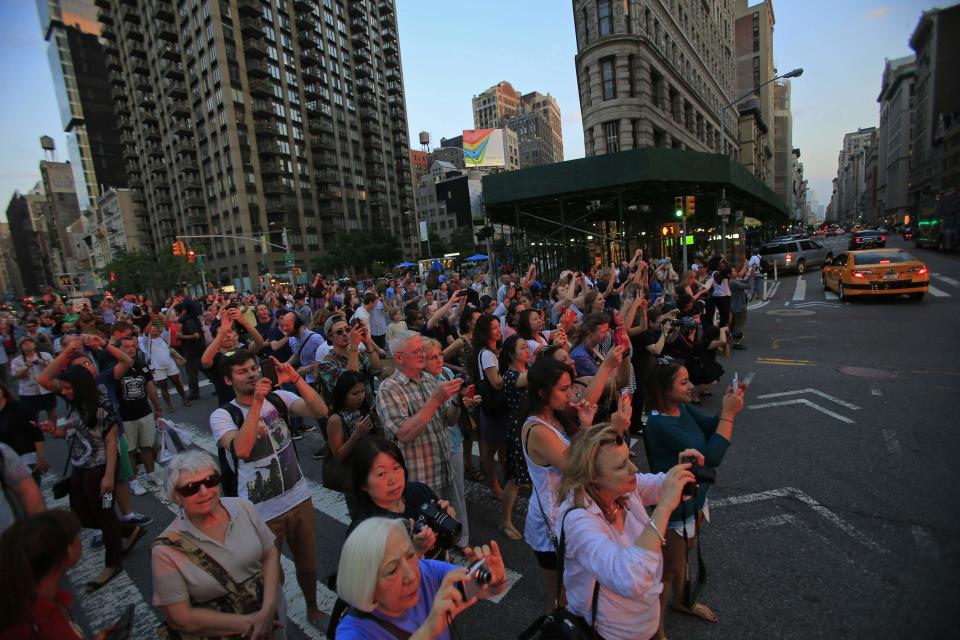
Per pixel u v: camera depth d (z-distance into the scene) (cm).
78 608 362
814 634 278
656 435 291
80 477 388
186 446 473
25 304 2717
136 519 472
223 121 6322
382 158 9219
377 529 164
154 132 7669
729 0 6262
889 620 282
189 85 6756
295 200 7156
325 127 7669
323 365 496
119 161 12275
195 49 6506
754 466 483
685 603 297
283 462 304
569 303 762
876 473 446
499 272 2302
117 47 8081
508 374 396
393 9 9800
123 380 545
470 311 546
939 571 318
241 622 214
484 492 492
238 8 6400
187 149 6875
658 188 2041
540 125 16212
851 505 400
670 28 3531
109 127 12112
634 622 194
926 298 1348
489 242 2022
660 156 1723
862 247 2750
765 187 3145
